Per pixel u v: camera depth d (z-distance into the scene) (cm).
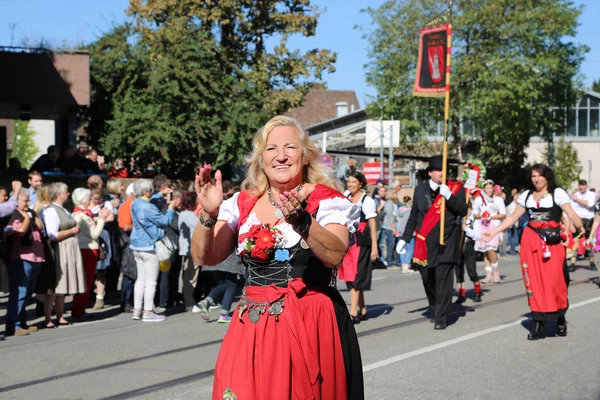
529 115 3588
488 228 1488
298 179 399
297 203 357
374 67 3634
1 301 1252
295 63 3041
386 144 2242
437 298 969
